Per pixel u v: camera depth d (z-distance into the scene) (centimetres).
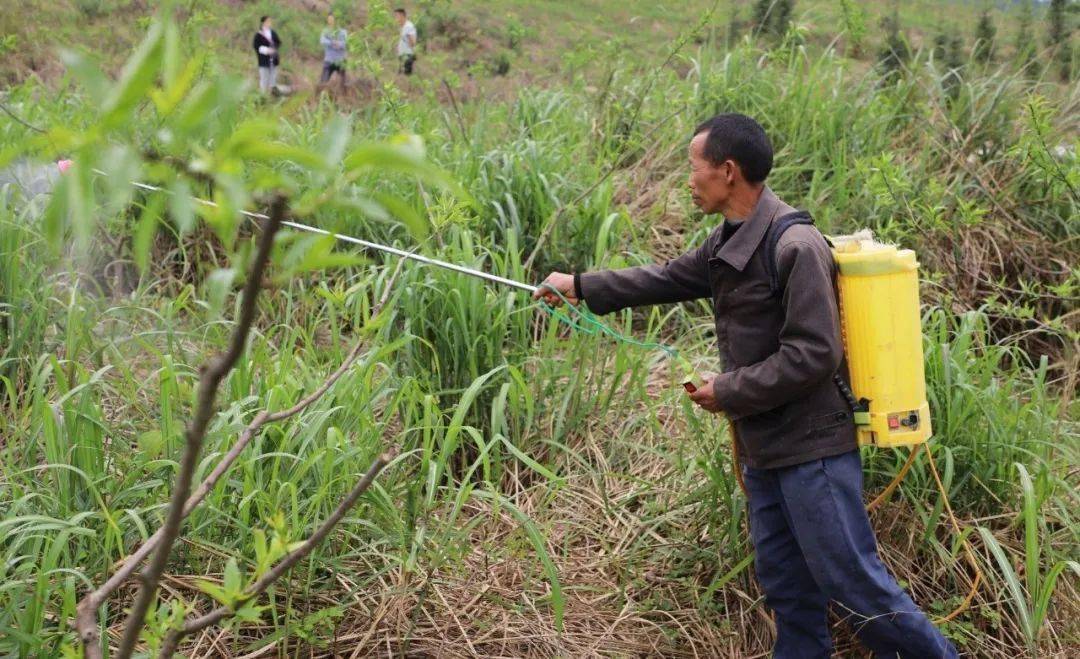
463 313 397
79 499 311
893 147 657
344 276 510
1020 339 529
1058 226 573
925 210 509
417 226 97
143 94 81
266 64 1038
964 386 365
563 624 339
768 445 291
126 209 493
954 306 516
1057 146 597
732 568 357
